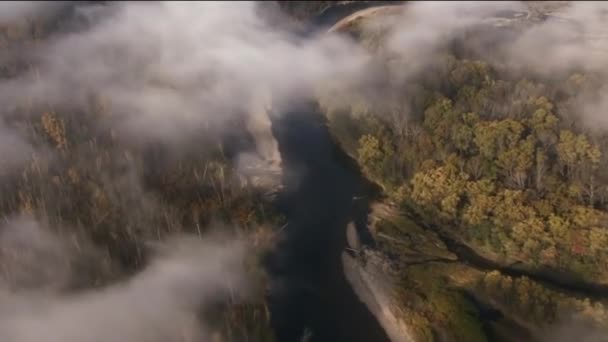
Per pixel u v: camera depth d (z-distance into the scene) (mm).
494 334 133250
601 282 141250
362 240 166000
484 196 156000
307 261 163125
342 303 149500
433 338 134250
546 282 143000
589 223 144250
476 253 157000
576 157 161000
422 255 157375
